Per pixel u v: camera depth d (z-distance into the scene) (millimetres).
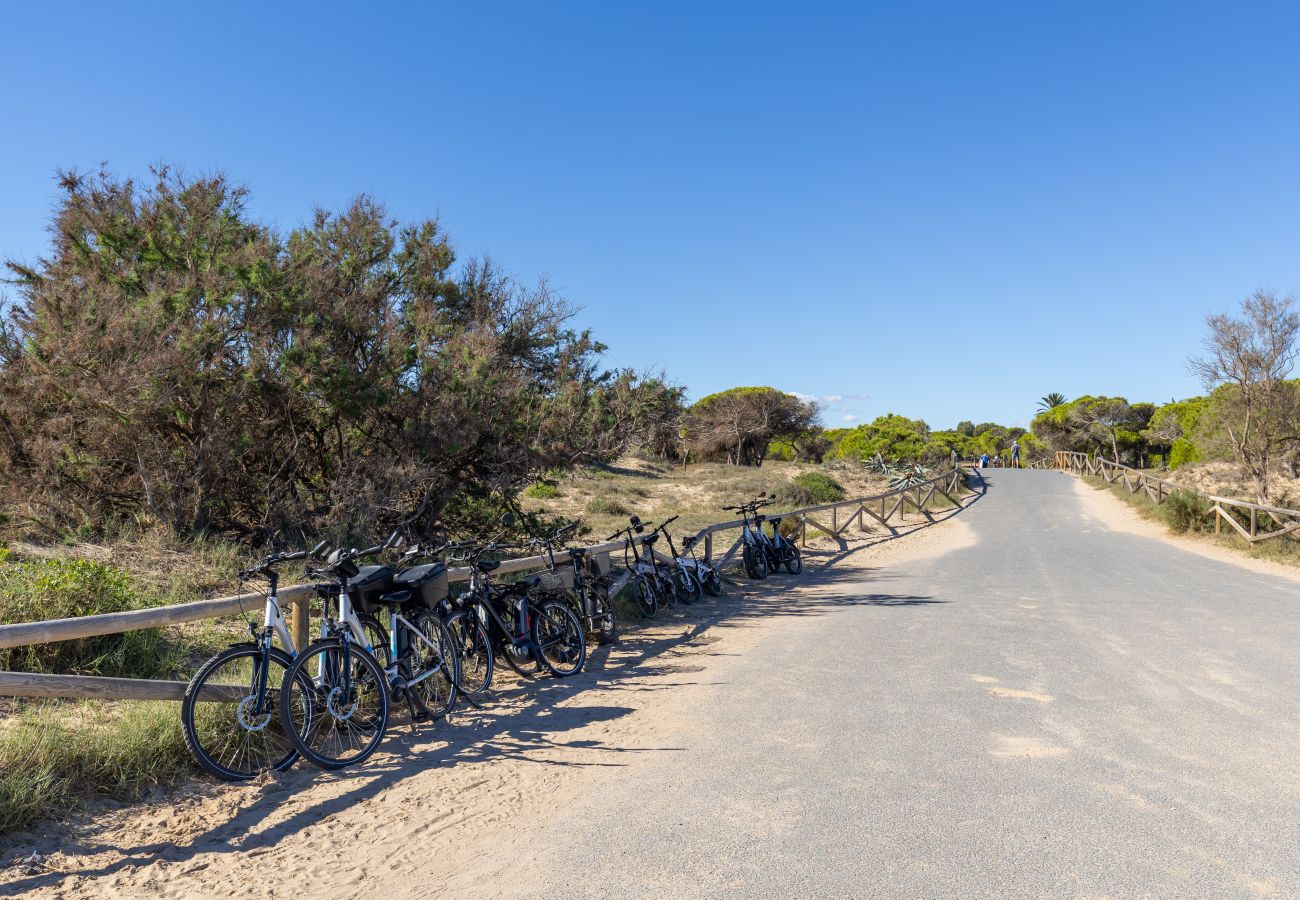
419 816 4480
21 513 9734
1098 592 13047
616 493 29516
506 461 11852
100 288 9727
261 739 5359
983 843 3891
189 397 10188
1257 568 16781
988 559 18391
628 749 5570
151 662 6316
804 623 10609
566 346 13164
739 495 31250
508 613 7691
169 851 4035
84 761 4664
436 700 6637
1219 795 4492
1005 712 6230
